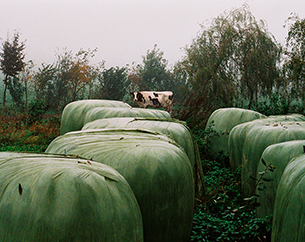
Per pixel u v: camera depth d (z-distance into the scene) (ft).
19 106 50.16
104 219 4.34
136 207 4.99
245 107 37.78
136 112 11.89
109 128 8.58
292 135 10.14
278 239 5.59
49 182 4.32
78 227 4.14
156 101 45.96
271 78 37.86
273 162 8.94
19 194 4.25
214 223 9.37
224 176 13.87
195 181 10.41
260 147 10.73
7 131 24.53
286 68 33.76
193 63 39.24
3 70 57.16
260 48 38.01
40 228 4.06
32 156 5.26
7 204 4.23
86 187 4.40
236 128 13.65
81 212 4.21
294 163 5.96
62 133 14.60
